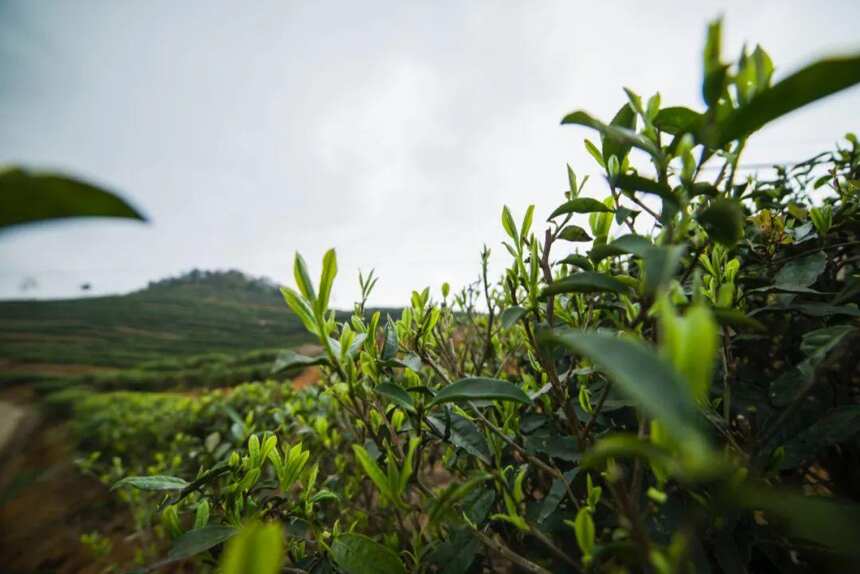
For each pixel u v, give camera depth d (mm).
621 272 1175
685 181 608
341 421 1818
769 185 1712
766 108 480
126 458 4379
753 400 1004
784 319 1356
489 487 1027
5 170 256
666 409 297
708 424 849
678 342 374
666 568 420
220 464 929
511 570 1248
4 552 3275
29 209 277
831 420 835
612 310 1022
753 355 1484
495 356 1732
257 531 367
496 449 912
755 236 1271
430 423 952
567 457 944
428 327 1097
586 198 798
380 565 808
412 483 882
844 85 435
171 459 3127
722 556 775
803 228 1220
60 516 3729
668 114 660
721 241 602
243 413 3504
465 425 1005
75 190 277
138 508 2756
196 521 888
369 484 1831
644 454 367
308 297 703
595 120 670
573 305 1081
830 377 1018
